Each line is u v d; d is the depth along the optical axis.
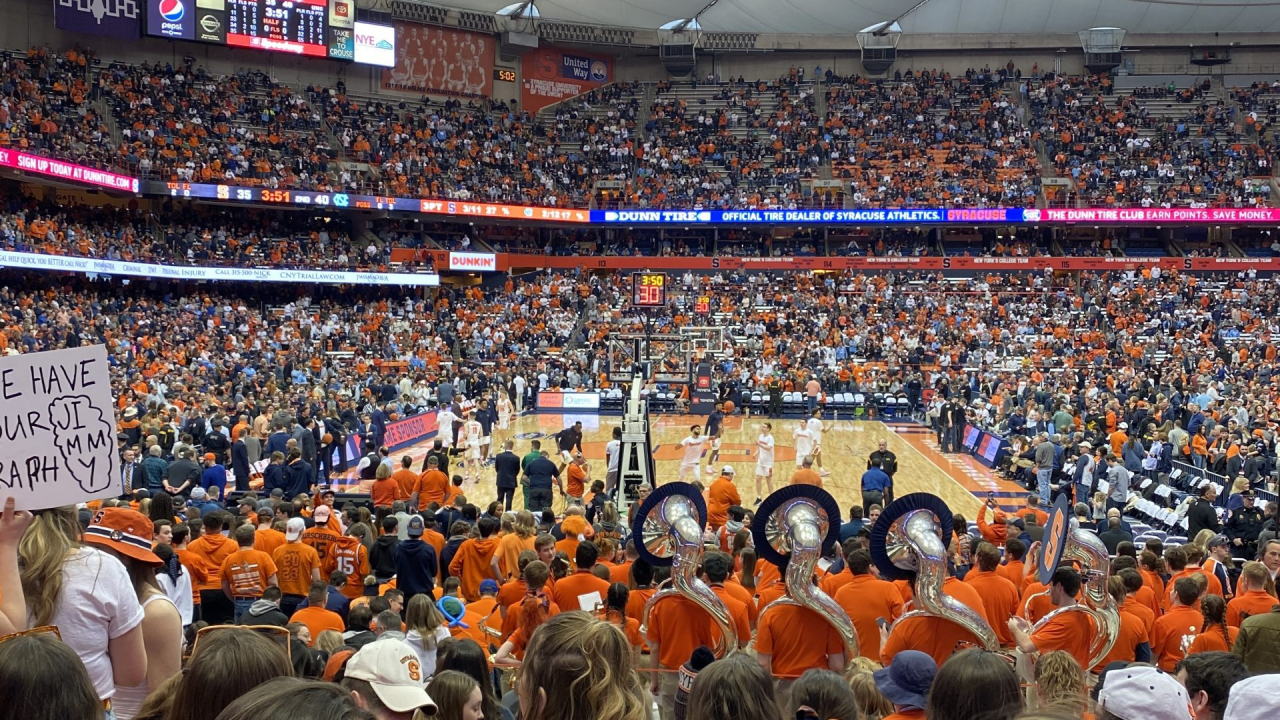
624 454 19.89
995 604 8.29
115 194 43.53
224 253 44.41
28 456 4.23
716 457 30.27
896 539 7.36
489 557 11.41
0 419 4.21
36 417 4.25
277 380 35.75
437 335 46.38
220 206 48.62
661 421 38.94
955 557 11.29
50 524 4.20
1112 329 46.09
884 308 48.69
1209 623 7.94
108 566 4.20
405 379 37.28
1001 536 13.16
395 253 49.78
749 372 42.38
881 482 19.23
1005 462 27.70
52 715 2.90
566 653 4.06
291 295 47.72
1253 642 6.89
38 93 41.62
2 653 2.95
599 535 11.20
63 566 4.09
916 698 4.93
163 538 10.00
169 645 4.61
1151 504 20.19
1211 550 11.37
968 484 26.58
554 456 30.08
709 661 5.42
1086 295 49.38
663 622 7.64
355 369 39.56
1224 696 4.93
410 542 11.01
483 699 5.18
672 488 7.78
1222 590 10.43
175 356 35.91
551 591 8.88
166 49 49.81
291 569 10.91
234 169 45.72
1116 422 28.42
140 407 26.03
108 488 4.36
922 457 31.09
